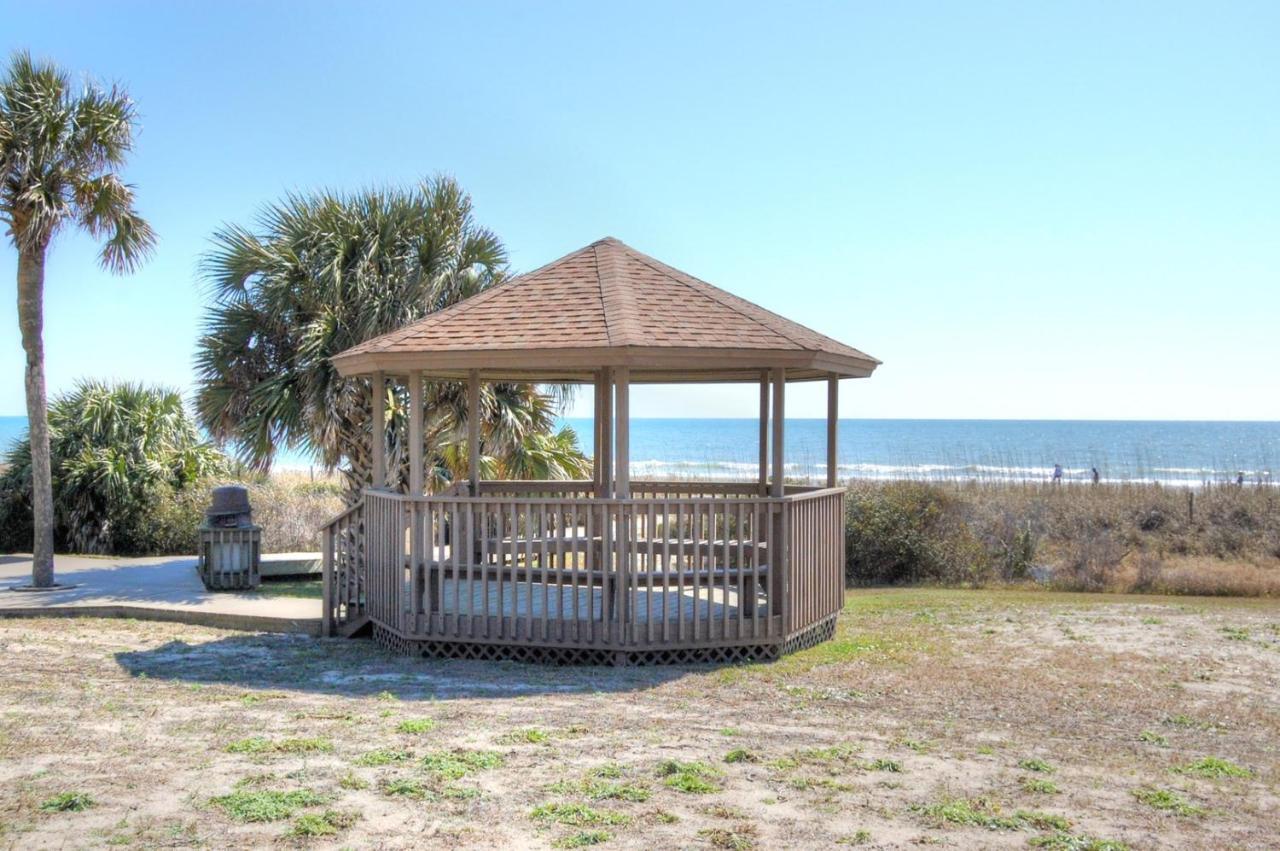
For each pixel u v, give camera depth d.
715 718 7.07
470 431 11.72
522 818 4.85
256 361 14.18
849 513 18.23
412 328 9.56
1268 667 9.41
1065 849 4.61
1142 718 7.48
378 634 10.16
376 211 14.19
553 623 8.98
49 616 11.26
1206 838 4.83
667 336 8.69
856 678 8.62
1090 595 15.80
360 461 14.34
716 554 11.73
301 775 5.45
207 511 13.49
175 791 5.13
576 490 13.09
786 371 11.42
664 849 4.50
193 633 10.55
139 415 18.59
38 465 12.66
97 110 12.50
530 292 10.01
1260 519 20.22
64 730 6.36
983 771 5.86
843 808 5.10
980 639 10.78
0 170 11.86
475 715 7.04
